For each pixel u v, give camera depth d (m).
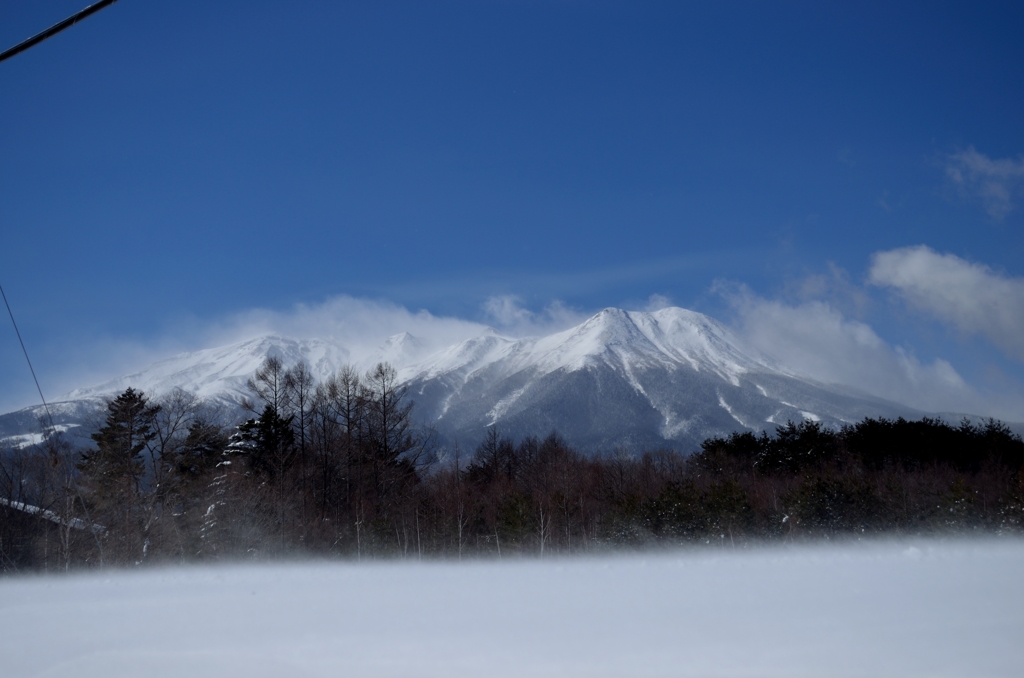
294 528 48.22
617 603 12.23
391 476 61.38
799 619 10.62
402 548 45.81
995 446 55.88
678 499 39.50
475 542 47.84
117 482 44.81
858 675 8.25
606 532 40.28
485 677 8.60
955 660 8.65
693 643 9.61
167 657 9.93
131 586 18.58
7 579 27.95
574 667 8.85
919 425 60.56
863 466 56.81
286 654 9.86
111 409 52.03
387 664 9.23
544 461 80.25
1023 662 8.54
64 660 10.09
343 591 14.94
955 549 20.38
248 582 18.34
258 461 56.84
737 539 36.12
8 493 42.53
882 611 10.94
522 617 11.45
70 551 39.06
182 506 46.78
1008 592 12.11
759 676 8.30
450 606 12.61
